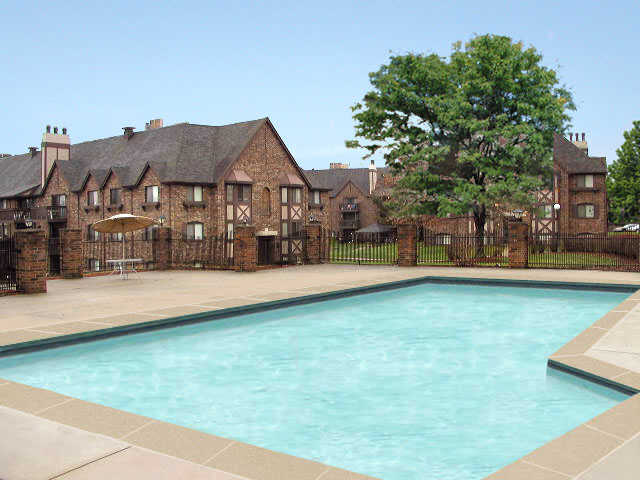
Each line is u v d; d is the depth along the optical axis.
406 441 6.08
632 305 12.95
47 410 5.91
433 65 30.95
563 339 11.37
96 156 49.16
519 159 30.36
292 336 11.59
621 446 4.79
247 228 24.05
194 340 11.04
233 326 12.44
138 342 10.74
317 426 6.57
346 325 12.76
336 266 26.42
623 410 5.76
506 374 8.71
